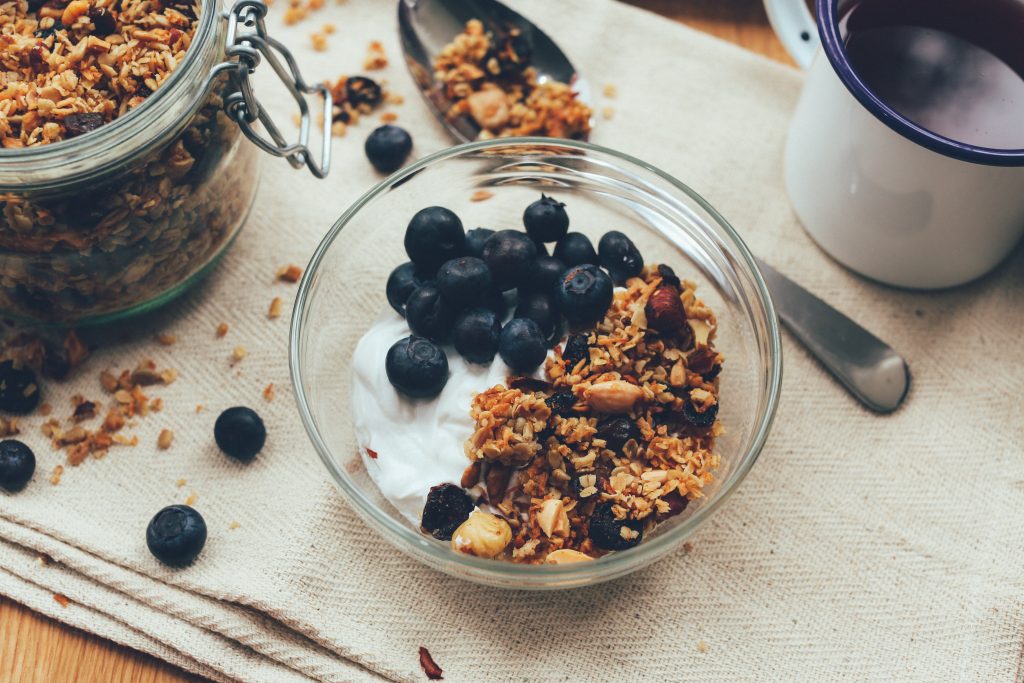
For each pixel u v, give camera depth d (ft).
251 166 1.58
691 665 1.50
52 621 1.51
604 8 1.76
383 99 1.71
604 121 1.71
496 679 1.49
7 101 1.43
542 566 1.35
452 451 1.44
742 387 1.53
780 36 1.64
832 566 1.53
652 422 1.45
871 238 1.58
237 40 1.43
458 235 1.47
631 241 1.53
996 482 1.56
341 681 1.48
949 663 1.50
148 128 1.41
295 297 1.54
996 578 1.52
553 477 1.42
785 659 1.50
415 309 1.44
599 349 1.44
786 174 1.66
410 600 1.51
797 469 1.56
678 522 1.47
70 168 1.40
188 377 1.59
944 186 1.49
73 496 1.54
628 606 1.51
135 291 1.54
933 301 1.63
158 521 1.50
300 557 1.52
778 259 1.65
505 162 1.57
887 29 1.53
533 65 1.72
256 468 1.55
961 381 1.60
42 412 1.58
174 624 1.50
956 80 1.52
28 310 1.55
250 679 1.48
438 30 1.72
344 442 1.51
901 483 1.56
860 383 1.58
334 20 1.76
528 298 1.47
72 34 1.46
